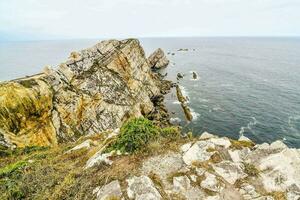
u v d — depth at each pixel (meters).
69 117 32.97
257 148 12.32
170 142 13.05
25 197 11.13
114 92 41.34
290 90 70.19
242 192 10.02
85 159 13.73
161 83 66.31
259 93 66.81
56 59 182.12
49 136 28.72
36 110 28.58
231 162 11.27
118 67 45.31
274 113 51.94
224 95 64.06
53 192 10.82
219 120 47.94
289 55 165.50
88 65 40.28
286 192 9.88
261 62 126.62
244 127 45.28
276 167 10.79
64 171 12.66
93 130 34.97
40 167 13.45
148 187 9.82
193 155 11.69
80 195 10.09
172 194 9.87
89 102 36.56
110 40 46.62
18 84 28.42
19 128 26.08
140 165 11.37
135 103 44.47
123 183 10.34
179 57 141.50
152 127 13.75
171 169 11.11
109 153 12.55
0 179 13.07
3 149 22.12
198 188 10.16
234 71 98.44
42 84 31.25
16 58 192.38
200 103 57.25
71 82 36.38
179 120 47.38
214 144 12.48
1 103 25.27
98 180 10.80
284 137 41.88
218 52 178.50
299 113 52.00
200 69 100.50
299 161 11.15
